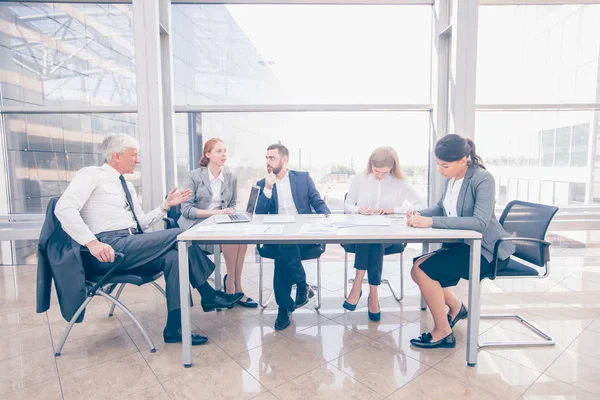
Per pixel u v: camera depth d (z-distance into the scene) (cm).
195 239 180
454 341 209
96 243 194
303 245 261
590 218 393
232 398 163
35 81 367
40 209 388
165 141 373
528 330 230
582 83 374
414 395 164
